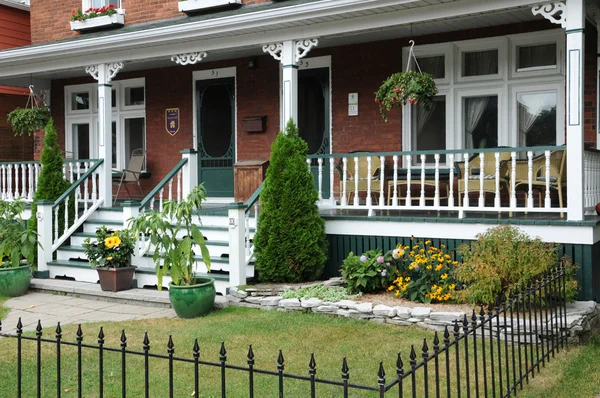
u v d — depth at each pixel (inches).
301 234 322.3
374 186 357.1
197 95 497.0
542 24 366.9
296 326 263.4
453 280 295.4
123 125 539.5
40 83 560.1
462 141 397.1
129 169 507.2
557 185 307.4
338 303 281.4
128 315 300.0
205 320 280.2
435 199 318.3
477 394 152.9
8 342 249.0
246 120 469.1
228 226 361.4
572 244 281.4
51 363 221.0
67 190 408.5
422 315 259.8
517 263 253.8
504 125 383.2
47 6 552.7
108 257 339.0
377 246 330.6
